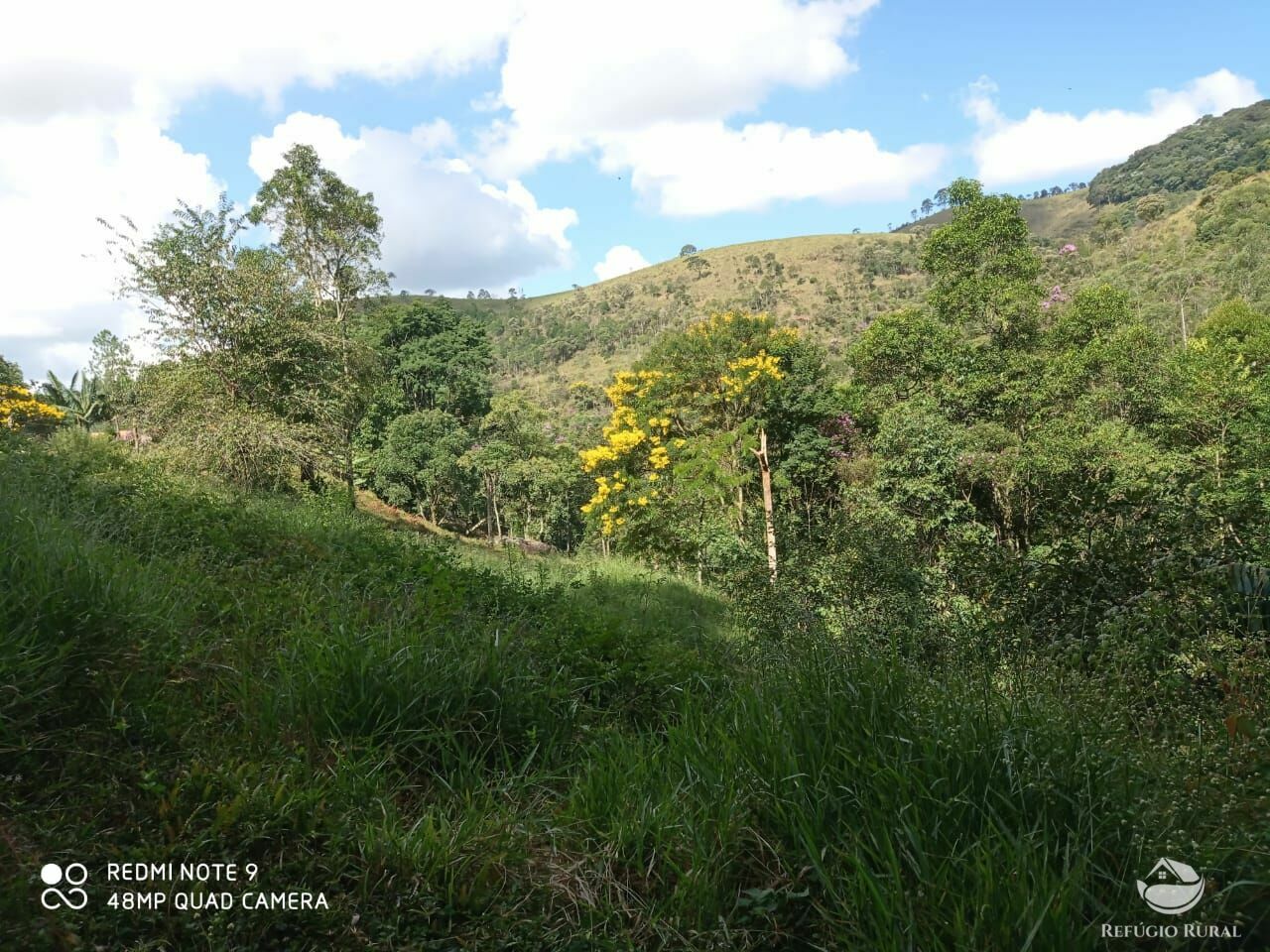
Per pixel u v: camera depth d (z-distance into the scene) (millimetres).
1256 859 1998
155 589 4137
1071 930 1850
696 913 2330
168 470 12602
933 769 2475
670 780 2967
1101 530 5059
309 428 16734
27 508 4793
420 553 7852
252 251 17531
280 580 5523
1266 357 27281
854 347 31422
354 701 3342
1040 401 25844
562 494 40969
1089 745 2529
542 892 2498
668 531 18031
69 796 2496
